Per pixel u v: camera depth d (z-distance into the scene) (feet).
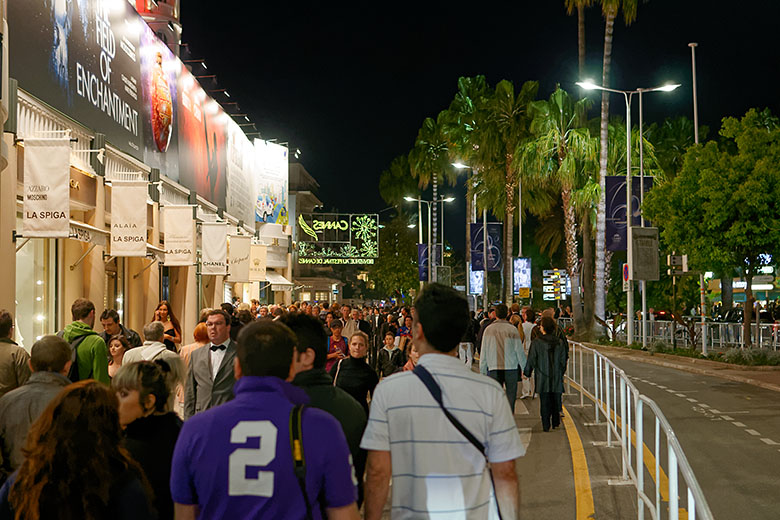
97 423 9.84
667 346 105.50
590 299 137.28
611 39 125.59
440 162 227.61
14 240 41.65
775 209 75.97
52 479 9.53
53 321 51.98
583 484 28.25
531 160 142.82
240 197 119.55
